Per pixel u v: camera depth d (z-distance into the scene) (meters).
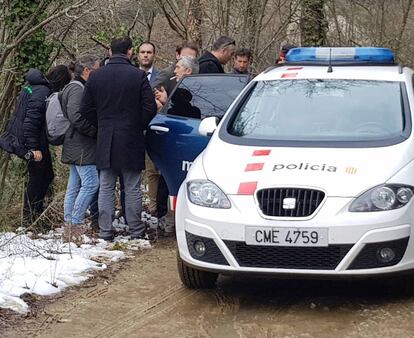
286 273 5.18
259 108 6.36
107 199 7.68
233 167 5.56
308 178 5.26
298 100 6.34
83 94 7.54
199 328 5.18
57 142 7.83
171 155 7.59
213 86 7.78
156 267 6.81
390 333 4.94
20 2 10.23
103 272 6.59
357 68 6.76
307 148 5.68
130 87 7.41
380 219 5.11
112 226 7.81
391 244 5.12
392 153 5.52
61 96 7.70
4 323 5.26
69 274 6.40
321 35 15.01
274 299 5.76
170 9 14.60
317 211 5.14
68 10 10.00
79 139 7.74
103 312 5.56
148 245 7.62
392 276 5.21
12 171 10.01
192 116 7.67
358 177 5.26
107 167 7.53
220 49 8.66
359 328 5.05
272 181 5.29
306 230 5.12
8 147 8.03
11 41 10.34
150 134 7.73
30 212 8.03
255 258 5.24
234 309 5.56
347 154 5.55
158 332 5.13
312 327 5.11
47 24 11.02
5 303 5.56
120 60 7.51
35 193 8.22
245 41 13.93
